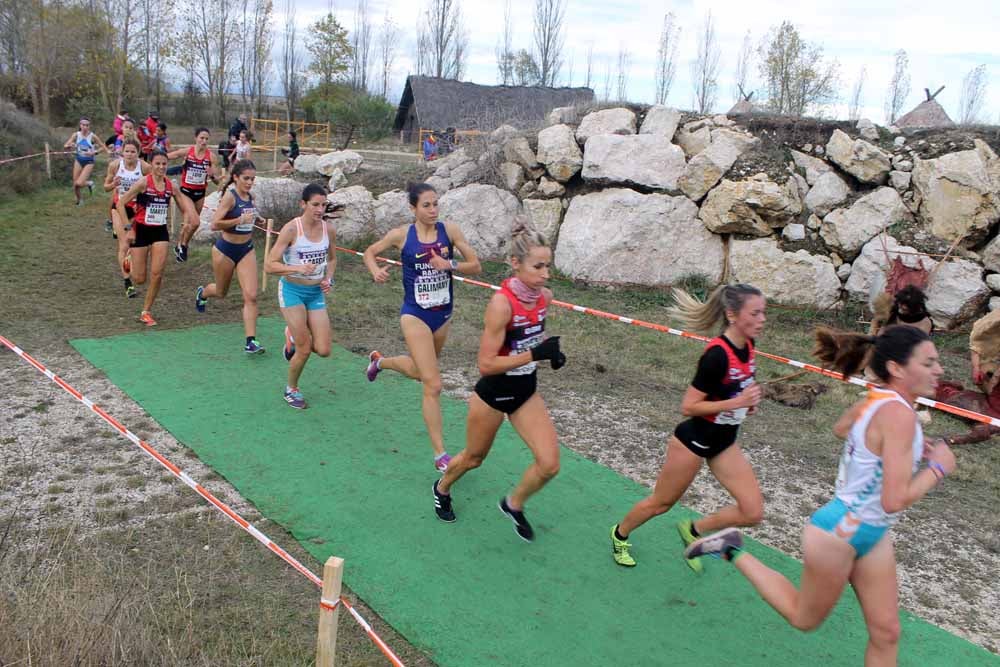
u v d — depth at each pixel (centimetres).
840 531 327
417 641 398
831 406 800
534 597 443
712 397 415
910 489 315
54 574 412
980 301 1064
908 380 324
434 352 572
